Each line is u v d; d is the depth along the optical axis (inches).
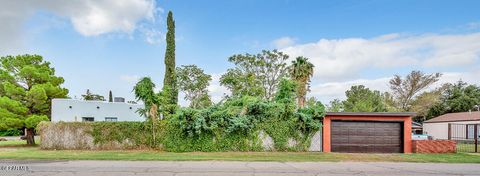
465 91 2287.2
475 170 514.9
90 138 843.4
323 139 847.1
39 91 1011.9
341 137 853.8
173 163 565.9
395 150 854.5
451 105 2222.0
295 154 746.2
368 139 855.7
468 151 865.5
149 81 837.2
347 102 2364.7
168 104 872.9
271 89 1801.2
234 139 829.8
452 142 817.5
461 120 1540.4
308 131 848.9
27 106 1041.5
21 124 1007.0
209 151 818.8
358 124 859.4
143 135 839.1
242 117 832.9
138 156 658.2
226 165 544.7
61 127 846.5
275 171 483.5
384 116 853.8
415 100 2231.8
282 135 836.6
